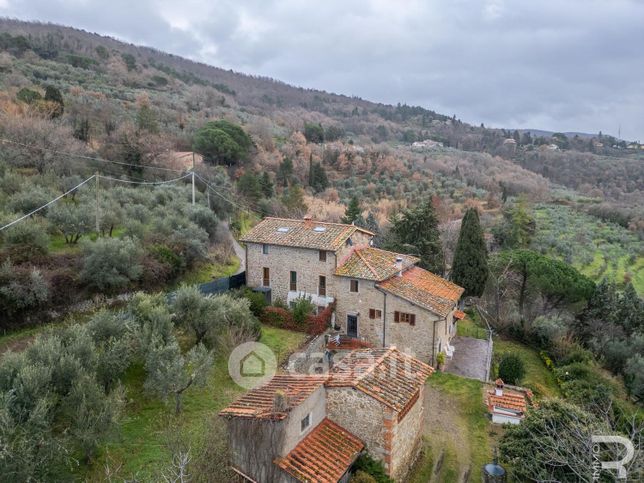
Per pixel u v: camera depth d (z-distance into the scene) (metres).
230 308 26.70
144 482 15.42
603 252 67.50
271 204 62.16
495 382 27.20
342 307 32.06
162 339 20.81
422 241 45.34
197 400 21.31
